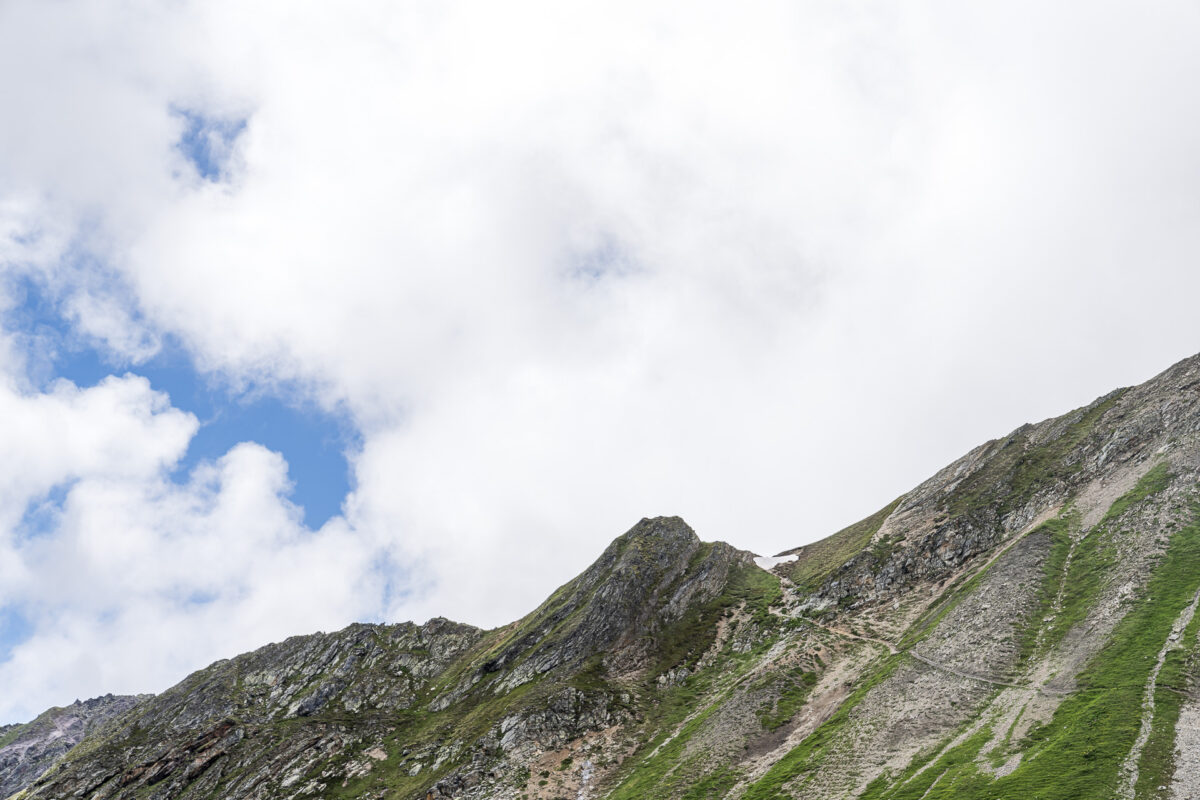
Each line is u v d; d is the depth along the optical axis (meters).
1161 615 87.75
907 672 106.12
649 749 119.81
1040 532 129.50
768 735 108.19
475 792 119.88
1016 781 63.62
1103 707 71.88
